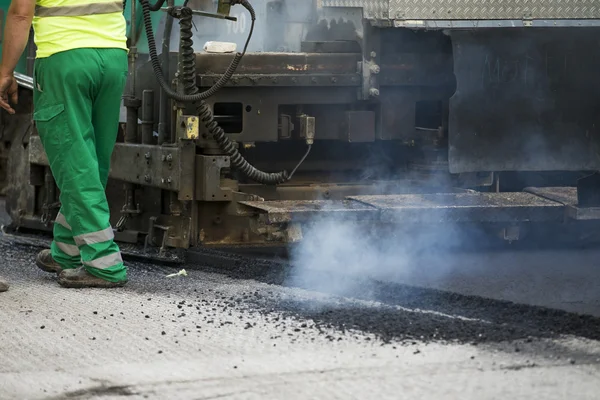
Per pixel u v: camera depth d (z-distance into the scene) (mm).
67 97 9648
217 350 7105
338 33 11875
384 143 12508
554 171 12422
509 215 10836
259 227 10406
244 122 11328
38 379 6465
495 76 11531
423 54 11766
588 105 11734
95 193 9781
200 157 11008
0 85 9672
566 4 11562
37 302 8938
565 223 11750
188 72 10914
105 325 7953
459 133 11531
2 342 7426
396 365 6637
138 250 11789
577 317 7965
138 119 12141
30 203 13930
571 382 6254
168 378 6430
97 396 6109
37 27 9680
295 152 12258
